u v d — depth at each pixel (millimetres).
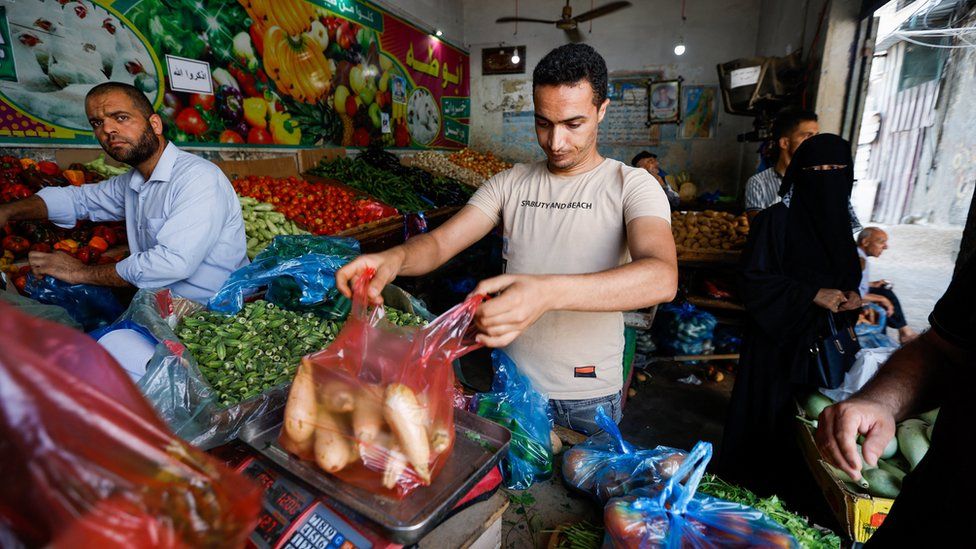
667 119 7129
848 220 1943
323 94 5016
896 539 810
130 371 973
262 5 4168
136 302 1171
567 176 1435
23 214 2037
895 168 5664
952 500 702
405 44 6324
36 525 307
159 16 3324
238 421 893
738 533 766
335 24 5078
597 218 1385
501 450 738
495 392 1238
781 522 955
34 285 1700
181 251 1826
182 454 379
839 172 1899
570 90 1190
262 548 626
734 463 2234
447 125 7586
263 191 3607
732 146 6938
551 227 1442
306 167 4758
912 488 799
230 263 2125
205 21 3662
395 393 612
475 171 6672
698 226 3928
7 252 1941
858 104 3693
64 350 351
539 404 1209
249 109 4148
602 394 1521
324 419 643
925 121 5188
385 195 4570
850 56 3684
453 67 7535
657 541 755
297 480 668
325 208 3762
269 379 1097
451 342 680
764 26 6082
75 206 2213
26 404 303
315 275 1430
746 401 2186
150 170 1926
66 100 2840
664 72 7020
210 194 1909
